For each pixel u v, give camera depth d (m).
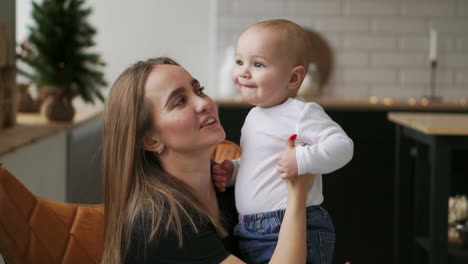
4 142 2.41
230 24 5.03
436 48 5.13
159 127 1.26
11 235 1.30
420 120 3.20
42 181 2.89
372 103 4.33
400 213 3.62
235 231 1.38
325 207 4.28
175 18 5.25
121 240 1.24
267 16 5.03
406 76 5.13
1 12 2.94
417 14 5.09
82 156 4.00
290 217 1.23
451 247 3.09
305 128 1.31
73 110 3.54
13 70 3.09
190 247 1.20
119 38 5.23
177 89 1.26
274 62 1.34
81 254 1.41
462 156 4.07
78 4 3.60
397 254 3.63
